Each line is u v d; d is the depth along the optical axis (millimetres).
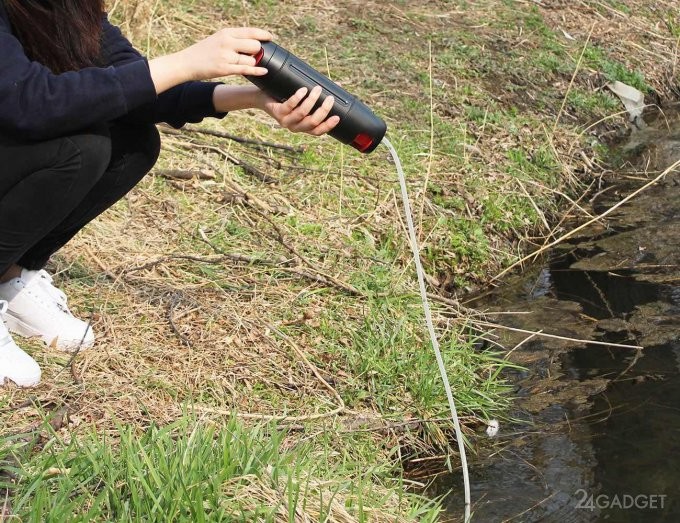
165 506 2240
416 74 5094
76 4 2424
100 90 2340
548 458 2984
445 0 6121
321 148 4164
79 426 2541
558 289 3879
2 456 2354
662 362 3398
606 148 5242
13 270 2738
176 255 3311
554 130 5031
